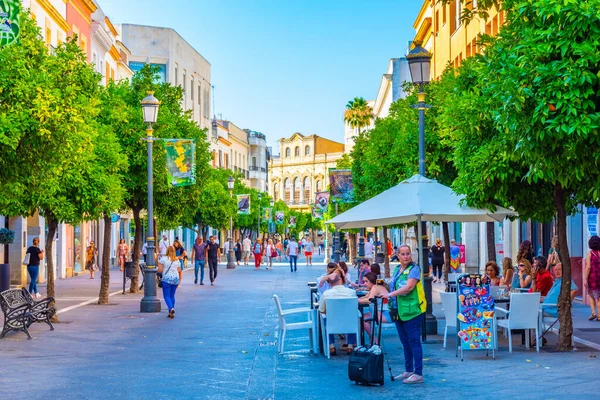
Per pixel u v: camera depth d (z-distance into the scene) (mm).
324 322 14719
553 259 22234
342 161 67500
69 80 19078
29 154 16531
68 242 44000
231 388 11617
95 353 15133
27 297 19000
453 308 14984
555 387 11305
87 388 11586
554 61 11391
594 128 11188
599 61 11234
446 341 15891
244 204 64312
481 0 13781
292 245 51062
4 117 15156
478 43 15008
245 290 33094
